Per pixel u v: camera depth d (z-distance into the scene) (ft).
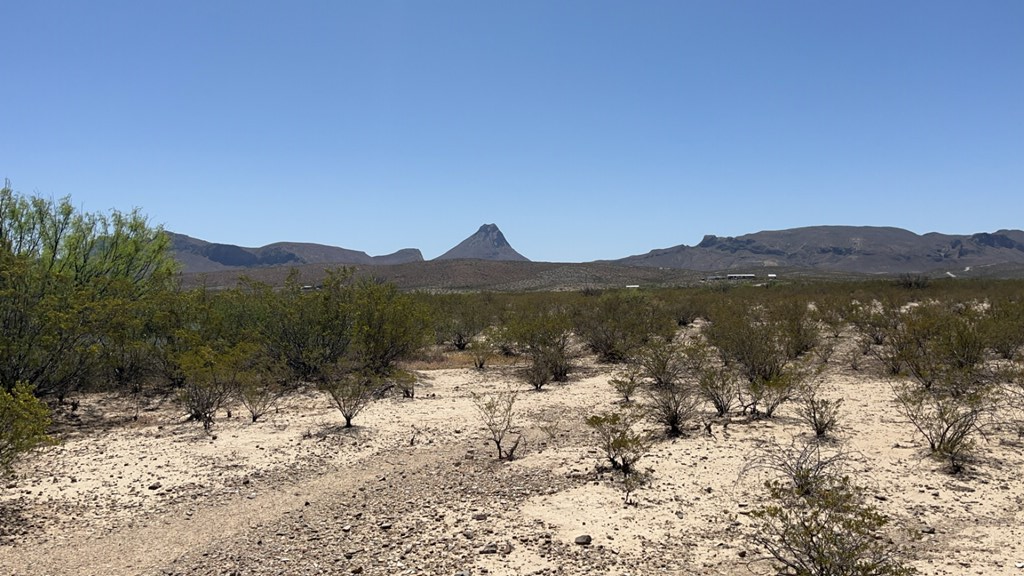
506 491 29.86
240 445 38.58
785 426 40.24
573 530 24.94
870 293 137.59
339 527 25.88
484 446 38.29
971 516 25.05
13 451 28.84
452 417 46.06
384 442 39.34
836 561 18.97
